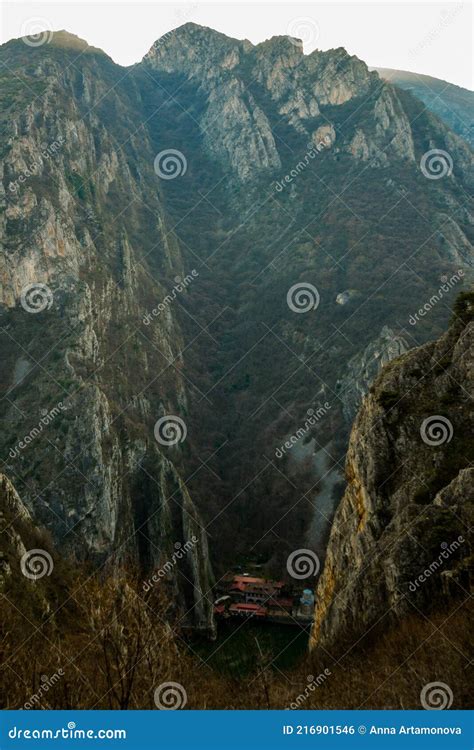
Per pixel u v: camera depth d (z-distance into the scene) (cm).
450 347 6606
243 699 4284
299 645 11094
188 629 11994
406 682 3888
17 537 7438
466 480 5200
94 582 4972
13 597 5981
